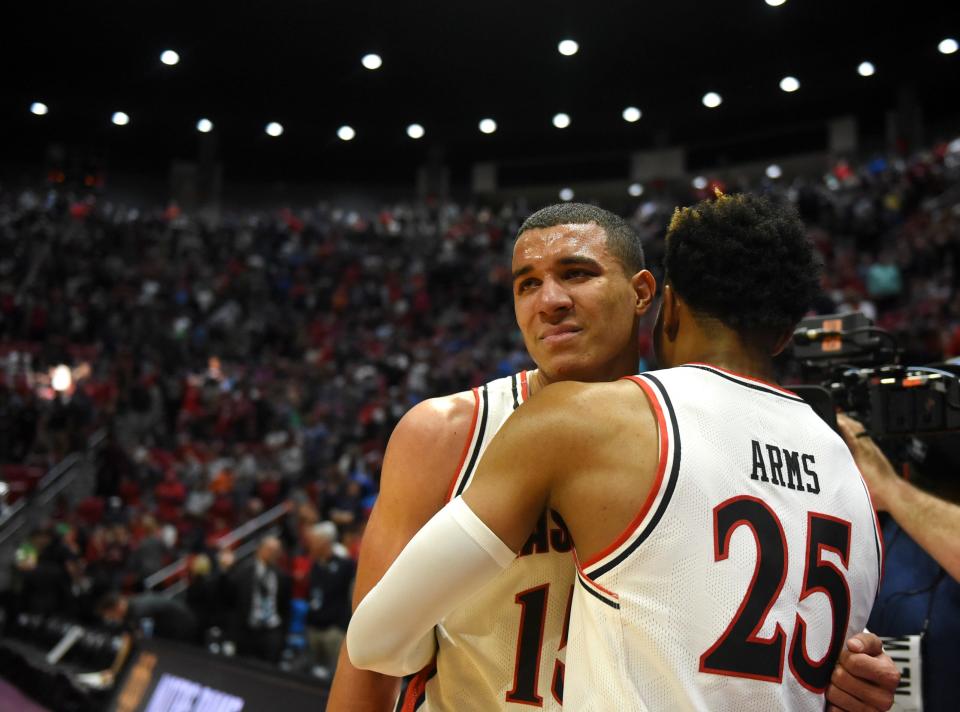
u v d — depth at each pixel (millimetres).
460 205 25000
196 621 6680
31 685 5961
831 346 2049
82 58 14992
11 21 13750
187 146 22906
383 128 17828
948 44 13984
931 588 1840
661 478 1132
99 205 21703
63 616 7820
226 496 11102
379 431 12227
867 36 13930
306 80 15664
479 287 18031
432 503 1463
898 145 17891
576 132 20078
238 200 24594
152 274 18750
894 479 1706
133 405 13828
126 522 10734
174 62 13750
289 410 13656
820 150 22078
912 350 8375
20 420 13039
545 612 1330
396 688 1486
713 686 1102
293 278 19000
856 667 1220
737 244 1313
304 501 9953
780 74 15188
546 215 1427
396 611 1189
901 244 13625
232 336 17094
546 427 1187
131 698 4656
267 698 3787
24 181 23109
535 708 1311
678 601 1112
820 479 1258
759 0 12641
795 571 1180
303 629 7289
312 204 24859
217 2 12930
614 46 14234
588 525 1155
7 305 16578
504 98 16375
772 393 1284
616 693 1105
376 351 15867
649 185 22703
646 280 1460
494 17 13156
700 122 21688
